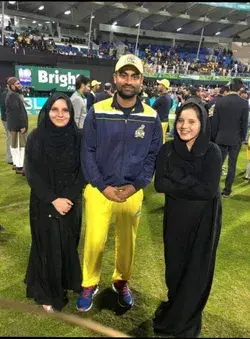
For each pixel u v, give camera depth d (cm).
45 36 2266
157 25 2958
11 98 497
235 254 318
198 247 186
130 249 226
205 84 2217
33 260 216
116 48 2509
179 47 3094
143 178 207
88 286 228
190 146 178
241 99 425
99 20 2691
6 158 615
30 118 1231
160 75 2097
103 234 220
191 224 187
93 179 200
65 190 206
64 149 198
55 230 207
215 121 438
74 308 233
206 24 3077
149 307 237
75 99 398
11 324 214
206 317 228
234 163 465
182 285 190
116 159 203
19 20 2347
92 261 224
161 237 344
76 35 2702
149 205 434
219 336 210
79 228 226
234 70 2369
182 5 2625
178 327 186
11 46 1585
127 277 235
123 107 196
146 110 202
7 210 400
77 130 204
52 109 188
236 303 246
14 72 1495
